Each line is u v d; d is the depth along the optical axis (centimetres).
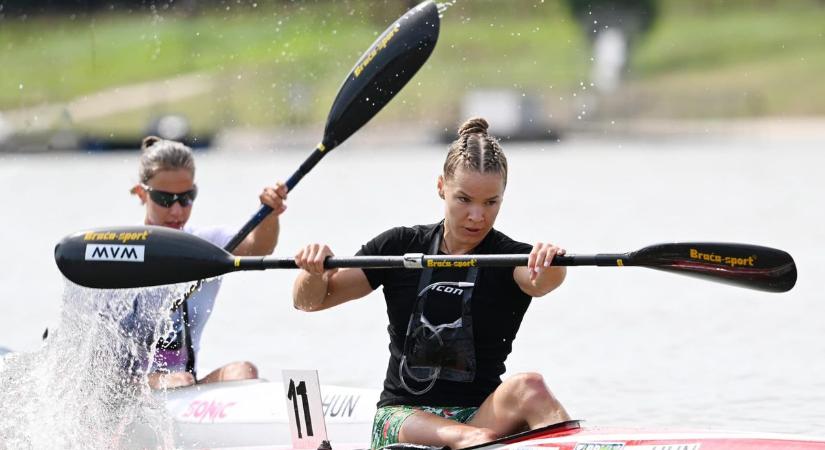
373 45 2652
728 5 19925
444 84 15662
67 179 10362
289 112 13600
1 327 3941
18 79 13862
